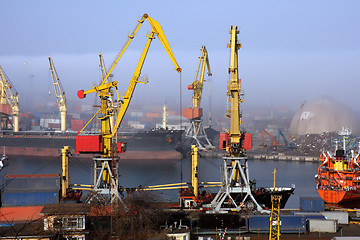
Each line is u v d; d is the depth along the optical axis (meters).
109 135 129.50
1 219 109.19
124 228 95.12
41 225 84.25
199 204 126.81
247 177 124.75
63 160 131.62
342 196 153.62
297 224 98.62
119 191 129.50
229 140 128.62
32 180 129.75
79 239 83.50
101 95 129.88
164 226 100.50
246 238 92.81
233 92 126.62
